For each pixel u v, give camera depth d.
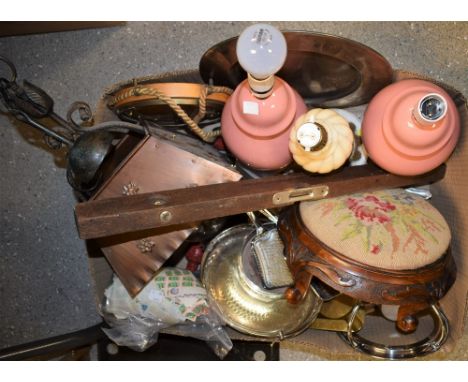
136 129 0.66
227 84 0.75
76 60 0.86
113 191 0.65
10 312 0.98
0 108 0.84
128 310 0.75
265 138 0.64
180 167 0.65
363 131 0.64
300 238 0.61
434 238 0.61
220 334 0.77
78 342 0.85
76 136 0.66
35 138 0.89
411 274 0.57
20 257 0.96
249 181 0.63
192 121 0.66
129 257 0.67
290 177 0.64
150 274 0.68
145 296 0.74
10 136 0.89
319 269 0.59
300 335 0.78
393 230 0.60
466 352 0.91
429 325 0.77
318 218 0.61
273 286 0.71
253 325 0.73
